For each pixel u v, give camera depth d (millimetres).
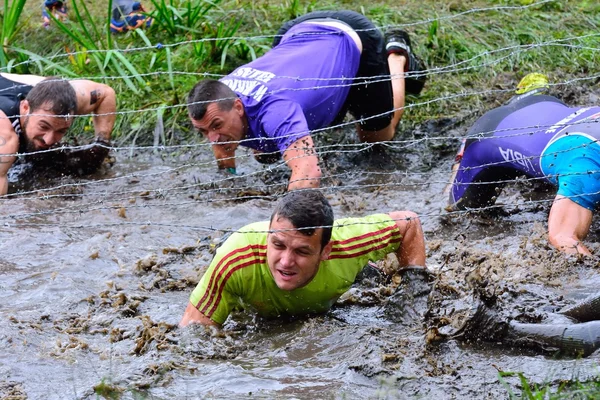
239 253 4996
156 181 8328
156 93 9602
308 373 4605
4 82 8000
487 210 7230
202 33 10195
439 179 8266
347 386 4445
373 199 7777
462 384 4422
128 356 4898
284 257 4781
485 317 4797
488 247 6547
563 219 6211
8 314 5508
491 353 4742
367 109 8234
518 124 6836
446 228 7023
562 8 10859
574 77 9703
